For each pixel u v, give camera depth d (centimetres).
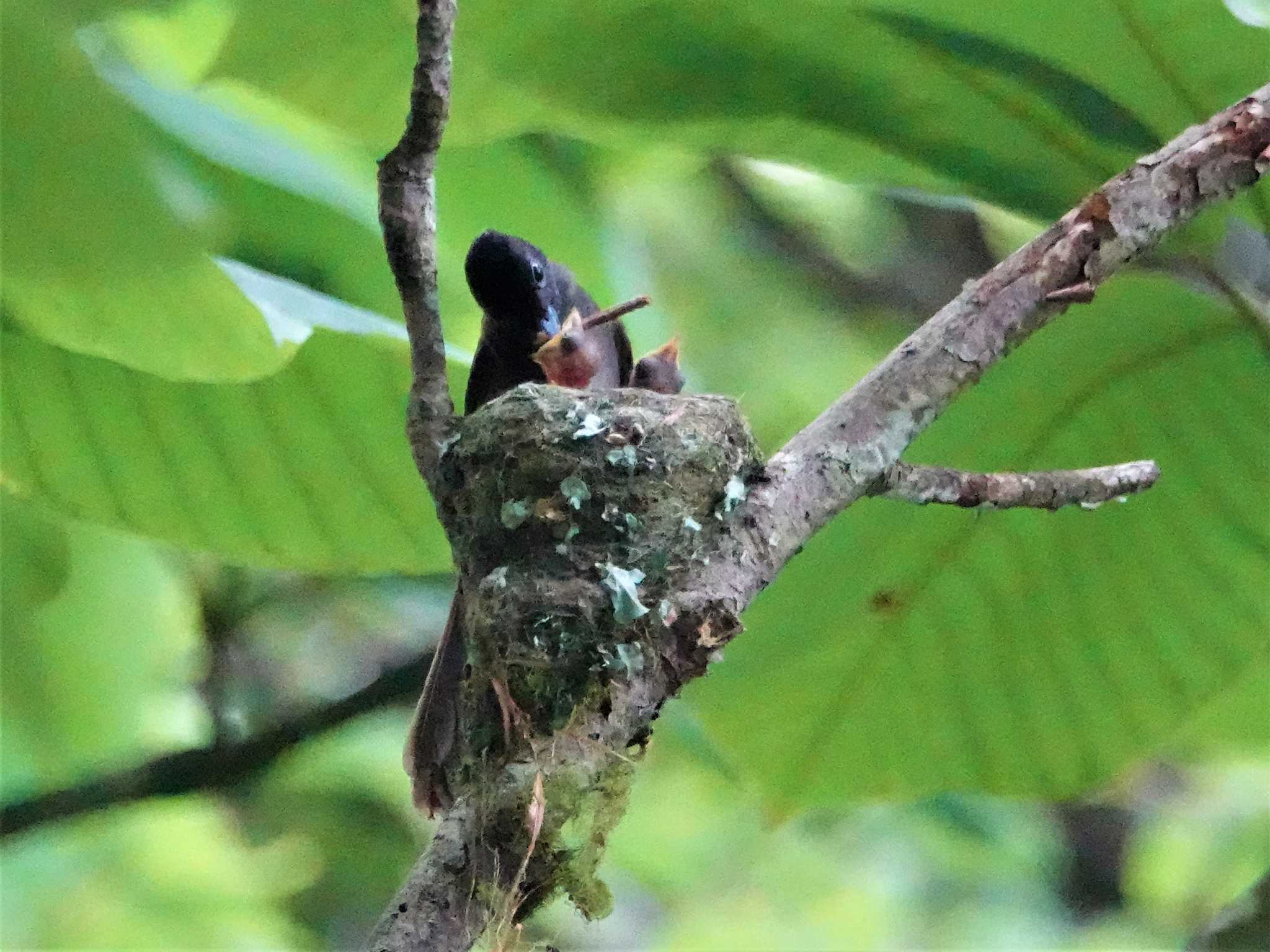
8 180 577
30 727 1006
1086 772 766
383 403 775
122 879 1233
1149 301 635
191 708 1127
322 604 1362
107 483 795
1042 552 727
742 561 417
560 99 587
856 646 748
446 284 805
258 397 769
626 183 1050
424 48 407
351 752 1429
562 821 382
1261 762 1083
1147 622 745
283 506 802
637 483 497
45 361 755
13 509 938
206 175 730
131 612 1007
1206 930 703
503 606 434
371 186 810
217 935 1232
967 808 1546
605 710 404
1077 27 524
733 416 541
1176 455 700
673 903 1509
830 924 1477
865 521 712
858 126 577
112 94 577
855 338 1476
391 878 1466
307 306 682
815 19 539
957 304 442
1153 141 555
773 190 1438
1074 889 1625
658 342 1005
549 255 853
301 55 611
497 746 413
